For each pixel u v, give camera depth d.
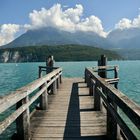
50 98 11.13
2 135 9.49
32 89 5.75
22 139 5.23
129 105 3.30
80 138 5.78
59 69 14.37
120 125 3.93
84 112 8.29
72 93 12.47
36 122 7.14
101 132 6.18
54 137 5.86
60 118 7.55
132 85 26.22
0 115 12.69
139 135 9.17
